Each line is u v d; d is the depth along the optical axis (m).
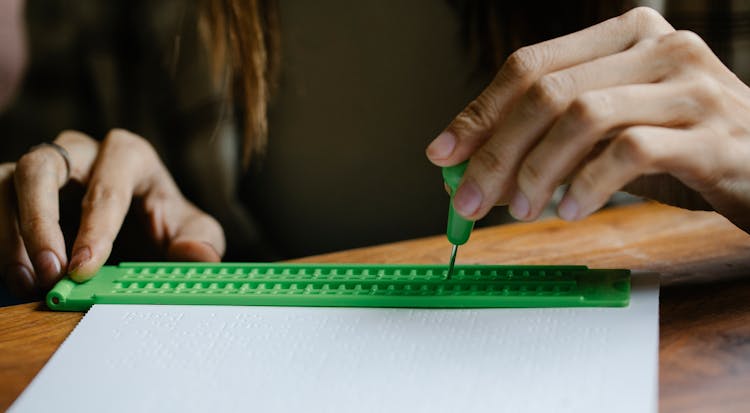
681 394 0.41
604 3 0.88
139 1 1.02
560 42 0.54
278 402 0.40
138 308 0.53
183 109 1.01
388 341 0.46
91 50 1.04
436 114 1.00
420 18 0.97
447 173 0.53
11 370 0.46
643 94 0.50
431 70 0.99
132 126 1.04
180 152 1.01
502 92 0.52
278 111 1.01
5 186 0.68
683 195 0.62
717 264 0.58
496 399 0.39
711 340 0.46
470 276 0.55
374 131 1.01
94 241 0.60
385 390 0.41
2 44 1.03
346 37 0.98
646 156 0.49
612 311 0.49
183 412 0.40
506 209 0.96
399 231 1.03
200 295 0.53
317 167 1.02
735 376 0.42
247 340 0.47
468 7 0.94
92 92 1.05
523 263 0.61
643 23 0.56
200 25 0.95
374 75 0.99
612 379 0.41
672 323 0.49
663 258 0.60
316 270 0.57
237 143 1.00
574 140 0.49
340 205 1.03
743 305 0.51
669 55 0.54
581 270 0.56
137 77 1.03
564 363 0.43
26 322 0.53
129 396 0.42
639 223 0.69
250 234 1.01
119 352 0.47
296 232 1.04
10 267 0.64
